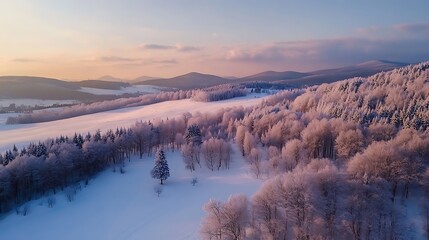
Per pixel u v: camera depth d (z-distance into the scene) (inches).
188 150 5137.8
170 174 5007.4
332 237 2815.0
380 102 6240.2
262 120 6264.8
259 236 2859.3
